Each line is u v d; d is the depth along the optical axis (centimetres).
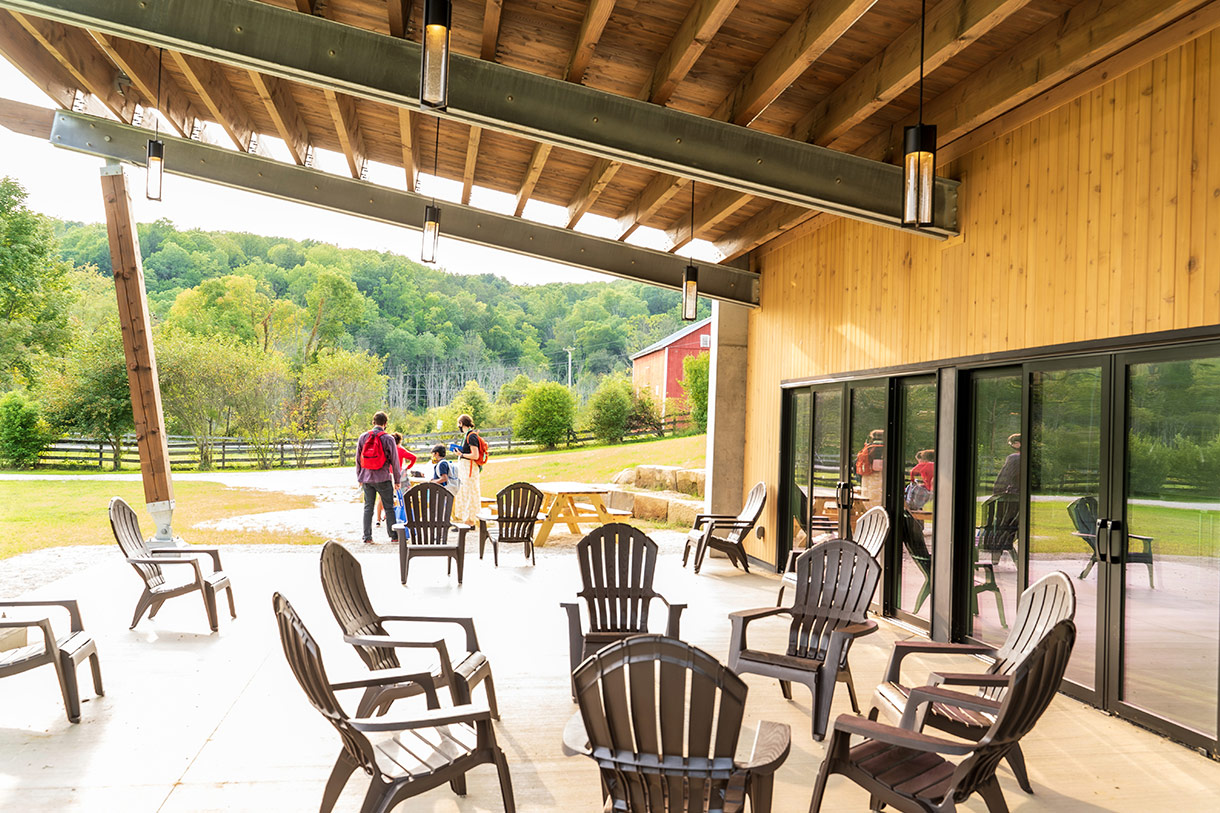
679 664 226
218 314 3878
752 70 525
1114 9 393
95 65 657
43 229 2641
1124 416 436
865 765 280
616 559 471
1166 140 408
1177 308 400
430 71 305
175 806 308
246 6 452
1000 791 277
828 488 795
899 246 666
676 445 2298
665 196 741
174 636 548
